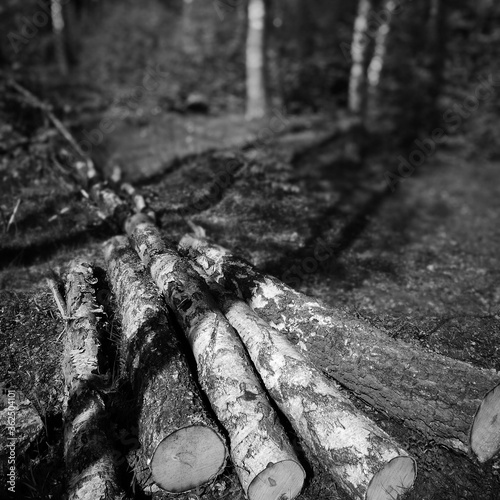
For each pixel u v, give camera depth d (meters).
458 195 10.40
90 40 15.73
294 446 3.66
